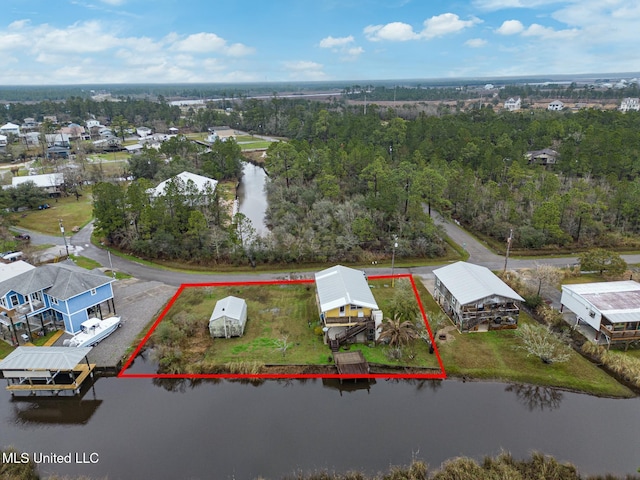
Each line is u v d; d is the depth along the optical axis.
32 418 31.62
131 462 27.28
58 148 126.88
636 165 79.50
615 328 37.66
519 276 50.69
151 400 33.00
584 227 62.34
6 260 53.66
